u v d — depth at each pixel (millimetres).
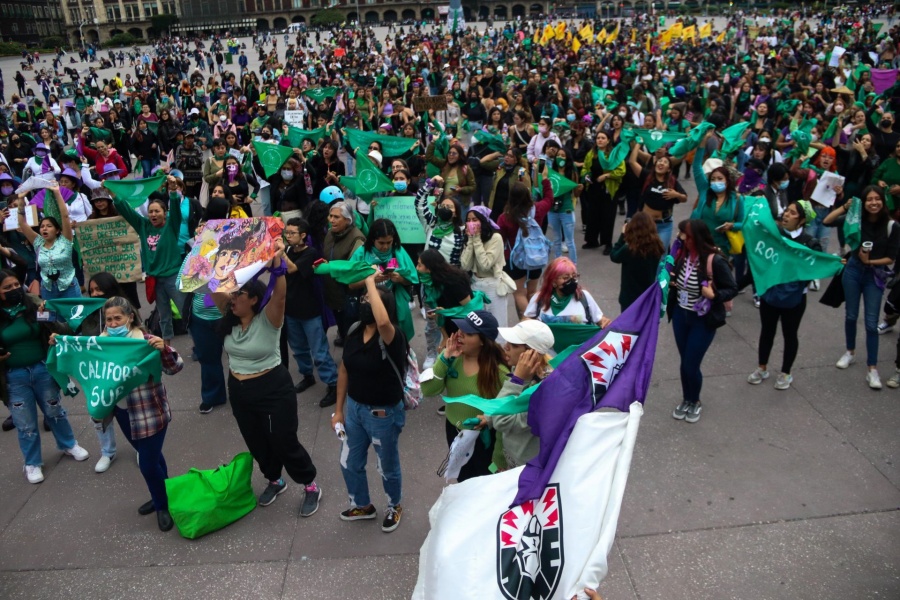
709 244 5566
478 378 4250
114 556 4754
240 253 4281
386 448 4566
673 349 7316
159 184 7816
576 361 3689
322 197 7309
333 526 4953
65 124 23547
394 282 5980
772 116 15430
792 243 6027
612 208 10094
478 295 5793
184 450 5934
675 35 46969
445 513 3574
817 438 5719
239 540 4852
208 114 21750
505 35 56344
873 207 6039
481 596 3340
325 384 6941
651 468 5430
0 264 8289
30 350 5402
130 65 58531
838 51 22969
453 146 9594
